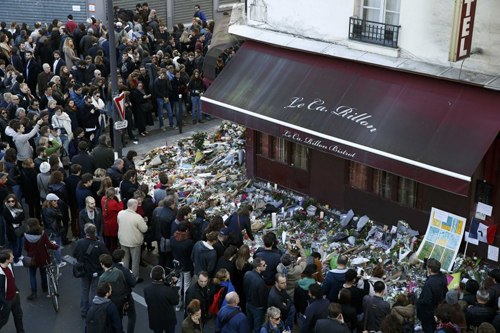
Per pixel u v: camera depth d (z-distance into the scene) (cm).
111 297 1041
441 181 1122
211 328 1156
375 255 1305
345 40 1378
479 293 991
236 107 1454
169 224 1246
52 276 1220
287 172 1573
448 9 1174
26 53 2198
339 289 1040
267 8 1527
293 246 1173
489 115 1129
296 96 1388
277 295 1002
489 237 1214
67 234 1506
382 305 977
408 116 1216
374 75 1315
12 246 1373
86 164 1521
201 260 1114
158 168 1789
